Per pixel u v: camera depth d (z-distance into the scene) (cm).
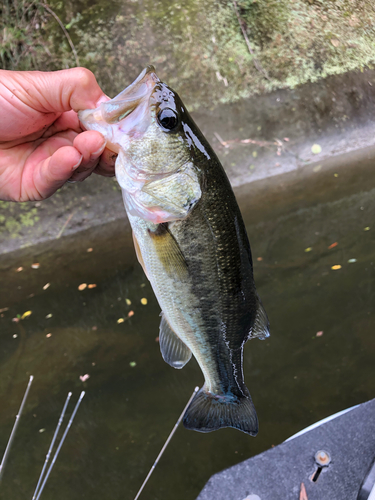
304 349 69
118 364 69
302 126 119
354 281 80
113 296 83
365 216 97
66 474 55
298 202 105
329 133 119
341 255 87
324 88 122
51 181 28
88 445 58
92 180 102
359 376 65
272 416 60
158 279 26
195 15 117
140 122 25
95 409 63
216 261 27
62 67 108
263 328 30
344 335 71
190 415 29
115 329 76
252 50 120
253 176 113
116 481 54
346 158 117
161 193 25
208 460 56
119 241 98
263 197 108
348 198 104
